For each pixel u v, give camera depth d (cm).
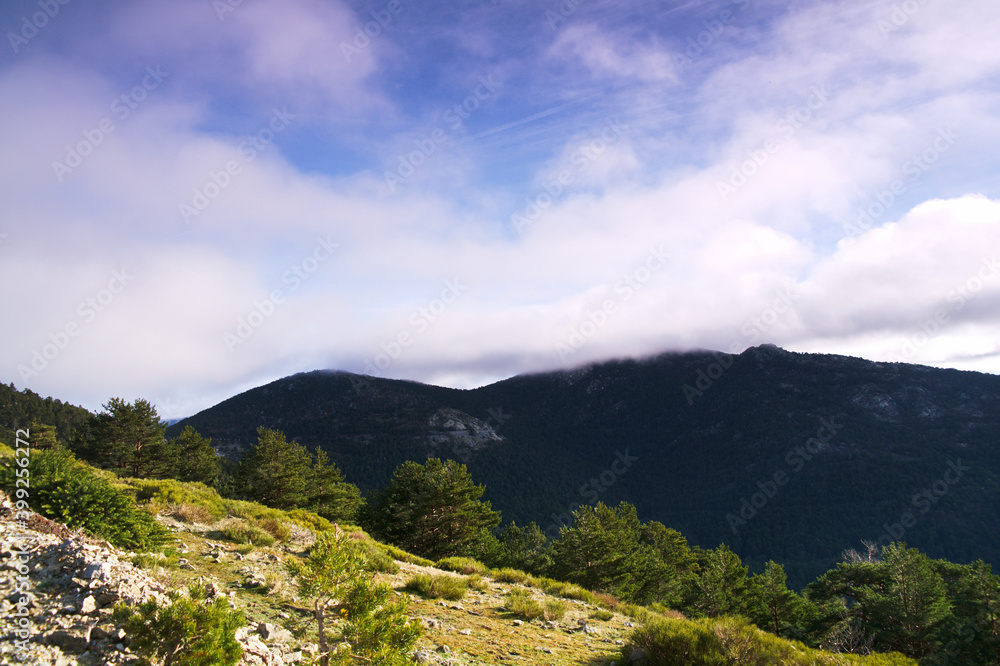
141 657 513
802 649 1049
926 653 3891
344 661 563
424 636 933
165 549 1061
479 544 5262
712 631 998
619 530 5766
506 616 1195
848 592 4900
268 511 2052
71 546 705
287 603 907
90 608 579
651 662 948
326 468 5969
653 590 5059
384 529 4903
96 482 1042
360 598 604
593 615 1373
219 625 535
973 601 4056
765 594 4834
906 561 4369
